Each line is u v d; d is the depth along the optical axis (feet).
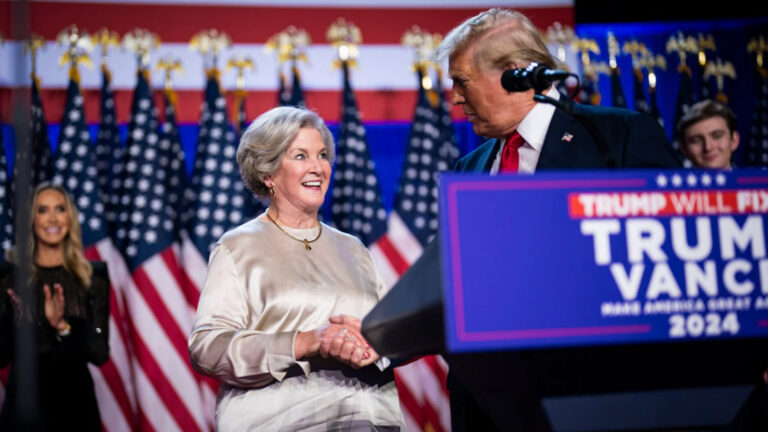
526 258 3.22
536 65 4.81
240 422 6.61
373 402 6.89
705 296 3.32
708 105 11.45
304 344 6.38
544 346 3.18
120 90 14.39
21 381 6.06
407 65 15.37
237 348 6.48
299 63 15.01
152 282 13.12
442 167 14.30
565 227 3.26
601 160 5.49
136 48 14.23
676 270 3.31
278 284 6.92
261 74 14.89
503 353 3.34
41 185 12.47
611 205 3.30
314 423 6.61
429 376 14.02
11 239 12.78
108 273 12.69
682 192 3.36
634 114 5.62
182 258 13.65
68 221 12.44
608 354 3.36
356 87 15.21
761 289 3.35
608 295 3.25
